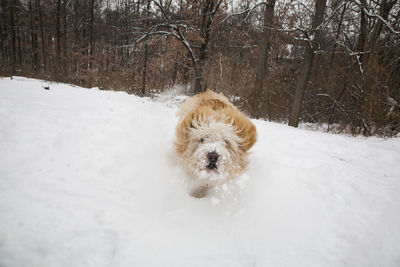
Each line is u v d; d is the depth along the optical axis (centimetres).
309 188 300
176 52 1453
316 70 1221
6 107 473
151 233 206
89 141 372
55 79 1608
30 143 335
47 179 262
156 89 1622
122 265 172
